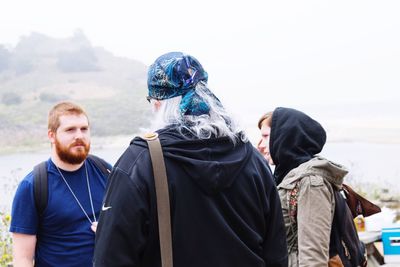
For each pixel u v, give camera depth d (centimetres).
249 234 177
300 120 279
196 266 166
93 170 280
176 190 165
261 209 183
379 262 421
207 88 182
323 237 246
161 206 162
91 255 264
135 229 161
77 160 266
